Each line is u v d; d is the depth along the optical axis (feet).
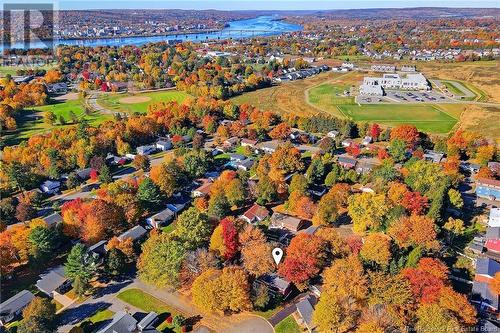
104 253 392.47
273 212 472.85
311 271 339.98
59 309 332.60
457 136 633.20
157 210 482.28
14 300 330.75
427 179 484.74
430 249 374.43
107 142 649.20
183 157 577.43
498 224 429.79
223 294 316.19
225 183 492.95
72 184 542.16
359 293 309.22
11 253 369.71
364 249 354.13
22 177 532.32
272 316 322.96
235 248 374.43
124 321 304.71
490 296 321.32
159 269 341.41
